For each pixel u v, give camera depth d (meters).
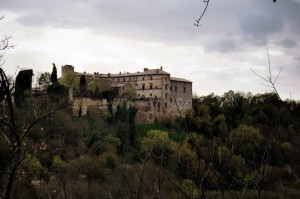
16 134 7.30
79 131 55.06
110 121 79.56
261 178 6.09
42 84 43.41
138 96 128.38
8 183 6.99
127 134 64.94
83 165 33.03
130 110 82.25
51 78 76.44
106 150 49.41
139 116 98.50
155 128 89.12
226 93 76.25
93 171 31.66
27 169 8.35
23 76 57.00
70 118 59.12
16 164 7.08
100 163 34.47
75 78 102.38
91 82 97.62
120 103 92.75
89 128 60.44
